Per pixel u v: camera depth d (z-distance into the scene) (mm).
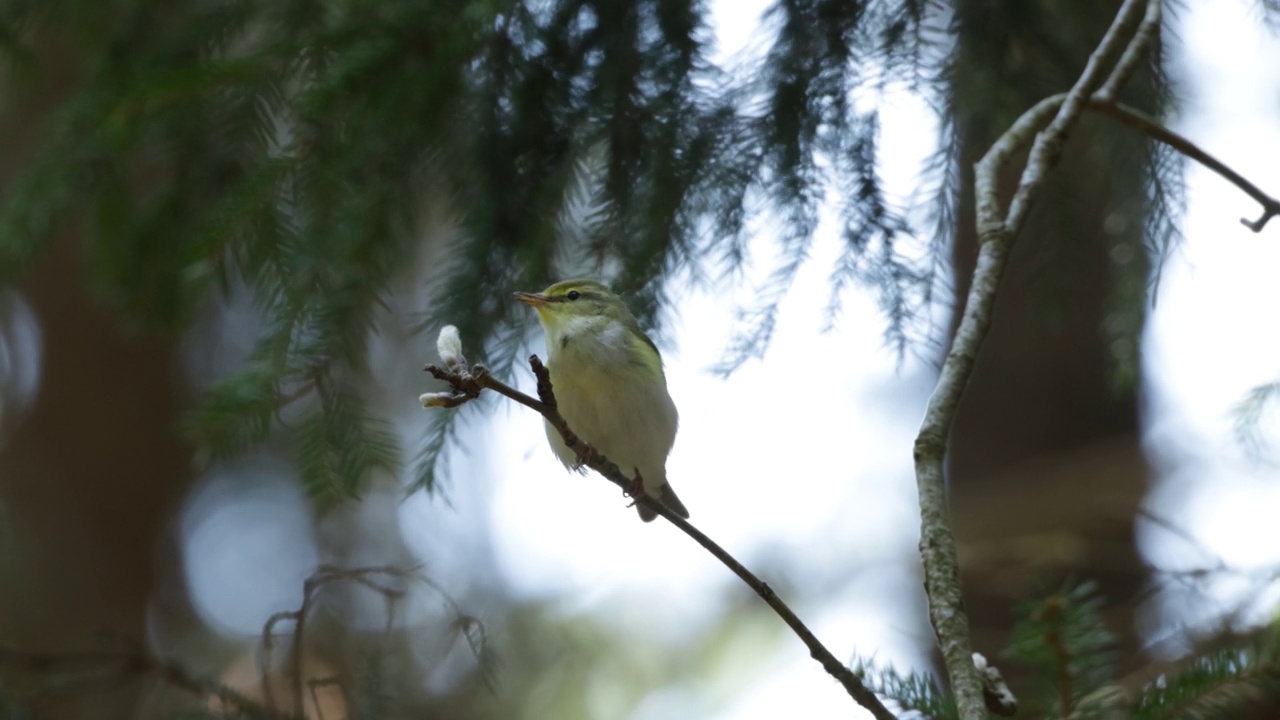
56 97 13891
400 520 17859
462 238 8547
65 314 17438
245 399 7711
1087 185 9828
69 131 8672
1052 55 8531
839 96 8211
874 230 8258
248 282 8453
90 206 8820
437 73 7867
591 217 8703
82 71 9383
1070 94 6754
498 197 8445
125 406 17578
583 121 8367
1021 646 5457
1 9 8914
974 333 5852
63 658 7445
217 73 7965
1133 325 8914
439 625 11914
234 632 17297
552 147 8406
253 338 17047
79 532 17250
